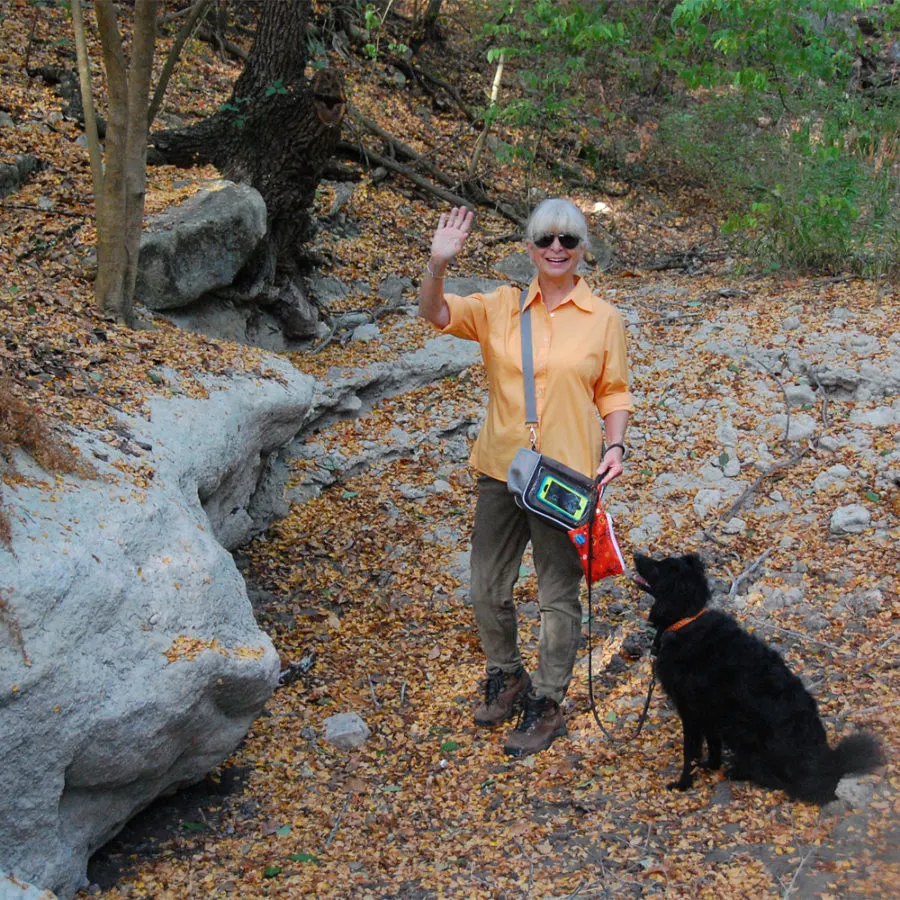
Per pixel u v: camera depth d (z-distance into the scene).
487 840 3.54
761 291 8.77
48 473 3.54
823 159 9.20
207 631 3.61
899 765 3.51
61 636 3.07
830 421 6.62
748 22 9.98
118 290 5.75
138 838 3.65
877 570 5.09
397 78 12.19
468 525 6.16
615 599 5.30
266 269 7.35
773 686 3.49
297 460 6.65
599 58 12.09
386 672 4.85
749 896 3.00
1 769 2.93
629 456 6.58
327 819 3.78
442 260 3.88
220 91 10.34
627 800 3.68
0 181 7.13
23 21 9.77
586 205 11.28
